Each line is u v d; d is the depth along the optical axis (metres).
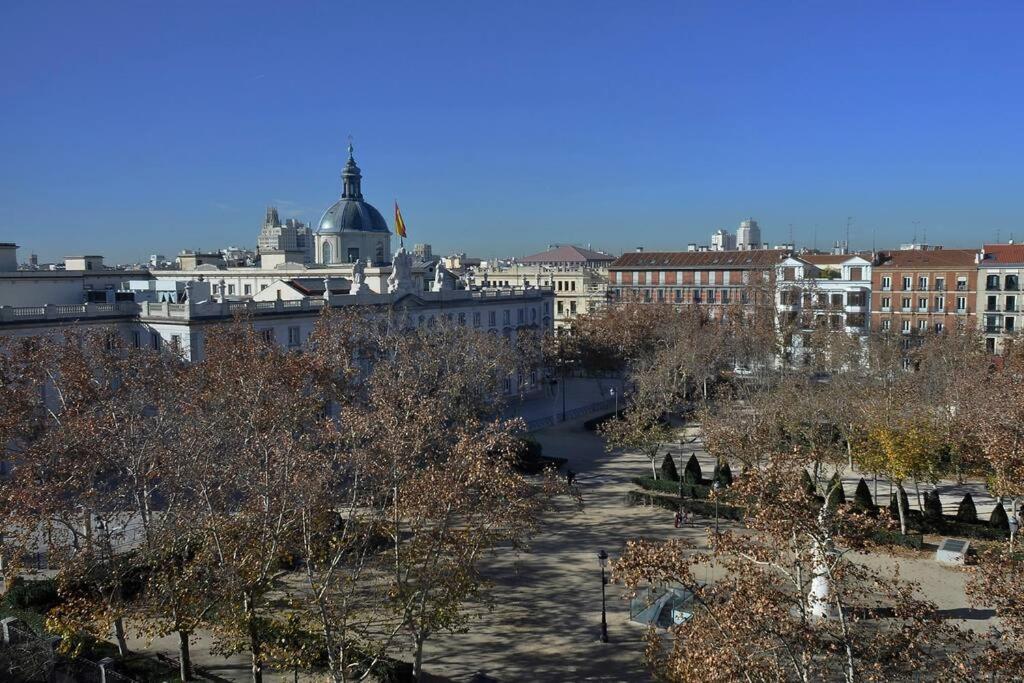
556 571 46.50
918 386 70.56
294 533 34.31
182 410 46.72
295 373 54.94
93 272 111.19
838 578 24.09
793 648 23.02
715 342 96.31
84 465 35.75
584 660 36.06
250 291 118.62
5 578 34.81
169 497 36.91
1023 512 38.19
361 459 37.69
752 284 121.12
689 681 23.16
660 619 39.09
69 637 30.78
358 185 137.38
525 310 119.25
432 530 34.12
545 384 111.44
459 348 73.81
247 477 34.94
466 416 60.38
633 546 24.00
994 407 51.78
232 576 29.62
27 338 57.88
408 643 37.03
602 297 164.12
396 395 53.38
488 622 39.97
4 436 43.44
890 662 22.97
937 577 44.59
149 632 31.39
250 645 32.84
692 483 62.88
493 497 33.81
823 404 61.12
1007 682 21.42
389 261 139.88
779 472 27.03
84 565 31.91
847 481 65.50
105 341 62.19
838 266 131.00
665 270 150.75
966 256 121.94
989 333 116.25
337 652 31.39
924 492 55.56
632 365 99.00
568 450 78.50
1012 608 22.91
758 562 23.95
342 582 34.69
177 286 91.00
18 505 33.38
